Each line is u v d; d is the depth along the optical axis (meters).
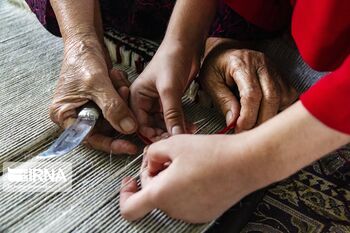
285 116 0.54
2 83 1.03
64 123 0.81
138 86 0.86
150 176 0.70
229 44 1.01
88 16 0.93
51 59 1.14
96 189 0.77
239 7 0.93
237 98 0.91
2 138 0.87
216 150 0.59
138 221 0.71
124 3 1.10
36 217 0.72
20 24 1.28
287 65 1.06
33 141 0.87
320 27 0.68
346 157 0.94
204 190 0.59
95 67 0.83
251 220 0.81
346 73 0.49
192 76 0.93
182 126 0.79
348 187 0.88
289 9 0.98
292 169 0.55
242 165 0.56
